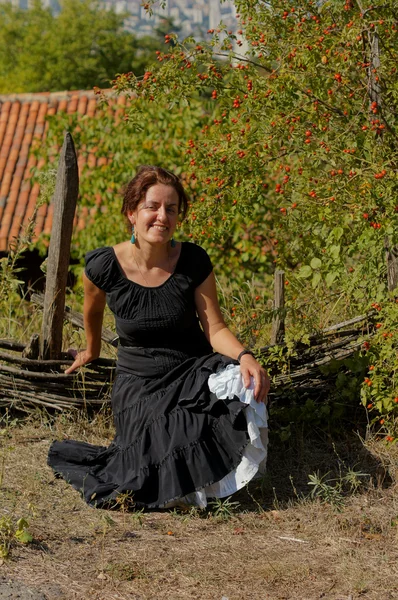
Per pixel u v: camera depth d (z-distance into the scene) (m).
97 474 3.73
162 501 3.49
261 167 5.04
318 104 4.64
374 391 4.07
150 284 3.76
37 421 4.46
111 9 48.94
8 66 52.88
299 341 4.46
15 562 3.04
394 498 3.70
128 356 3.82
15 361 4.44
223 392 3.49
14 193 15.66
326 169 4.96
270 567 3.07
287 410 4.38
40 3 54.50
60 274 4.34
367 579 3.00
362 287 4.55
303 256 5.18
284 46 4.73
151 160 8.68
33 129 17.25
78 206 9.80
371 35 4.41
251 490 3.78
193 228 5.32
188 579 2.98
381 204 4.04
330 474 3.95
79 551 3.16
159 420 3.60
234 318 5.39
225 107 5.25
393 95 4.46
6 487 3.68
